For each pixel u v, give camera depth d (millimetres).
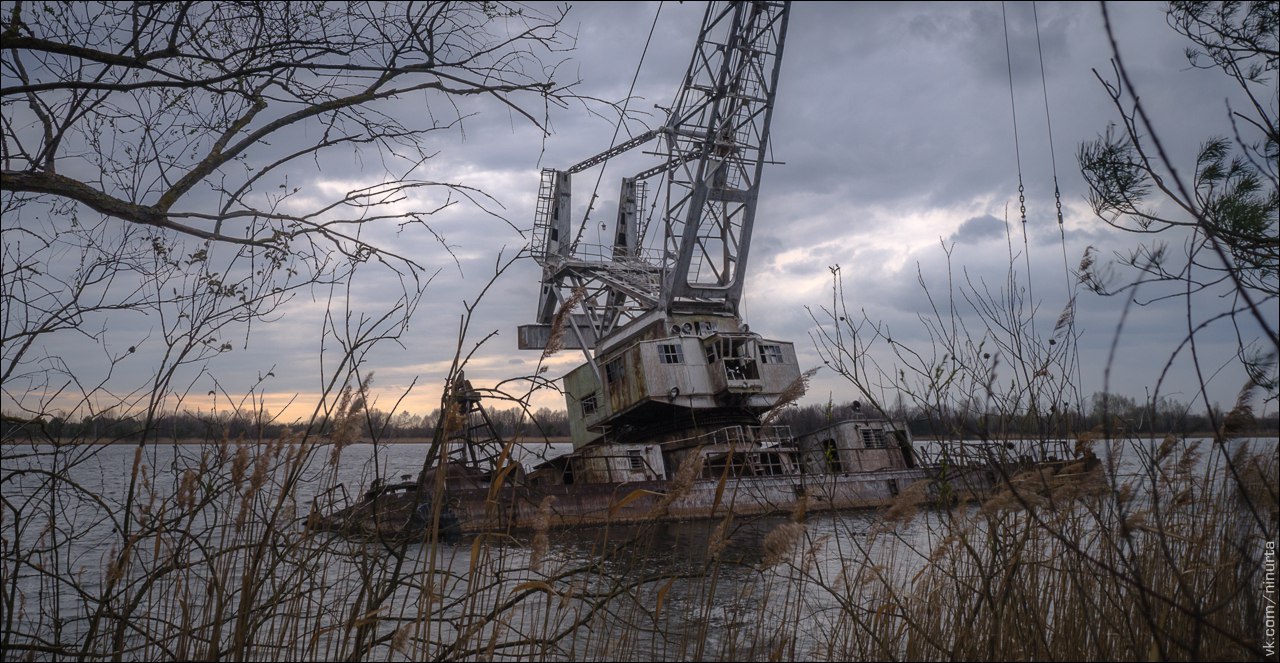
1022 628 6402
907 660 6703
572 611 8711
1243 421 4820
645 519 6914
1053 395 6703
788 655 7047
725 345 38188
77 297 5809
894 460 35844
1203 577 6543
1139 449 5438
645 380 37719
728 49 40438
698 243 40438
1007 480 4379
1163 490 6406
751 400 38250
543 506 6191
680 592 9000
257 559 5867
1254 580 5816
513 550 6969
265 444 6145
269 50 5488
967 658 6359
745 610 7215
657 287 42594
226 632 7160
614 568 6879
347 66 5578
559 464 35781
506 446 6059
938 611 7008
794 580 7070
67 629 7254
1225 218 5551
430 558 5852
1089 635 6602
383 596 6125
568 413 44406
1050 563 6707
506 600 6309
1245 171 5559
